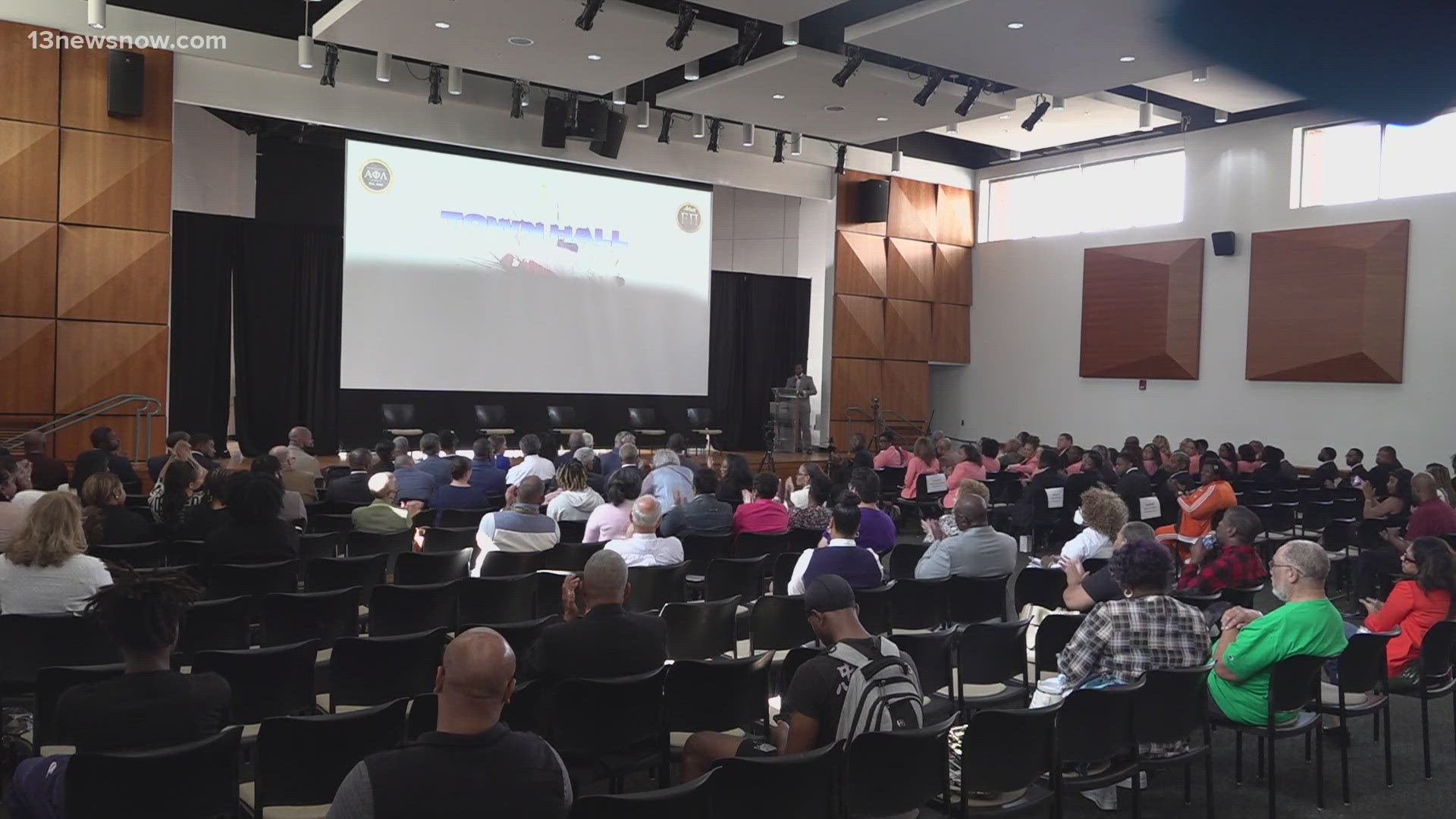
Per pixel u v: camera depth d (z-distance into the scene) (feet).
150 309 36.94
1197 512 26.91
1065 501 31.35
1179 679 12.37
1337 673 14.29
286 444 46.47
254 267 45.24
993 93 40.01
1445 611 15.39
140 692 8.84
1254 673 13.52
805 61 34.30
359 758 9.83
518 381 45.98
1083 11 28.55
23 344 34.83
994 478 36.76
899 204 56.85
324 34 32.40
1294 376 46.26
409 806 6.79
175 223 43.11
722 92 38.27
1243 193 48.26
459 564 18.70
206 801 8.73
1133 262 52.11
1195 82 40.86
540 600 17.65
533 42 32.65
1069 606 15.53
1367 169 44.50
